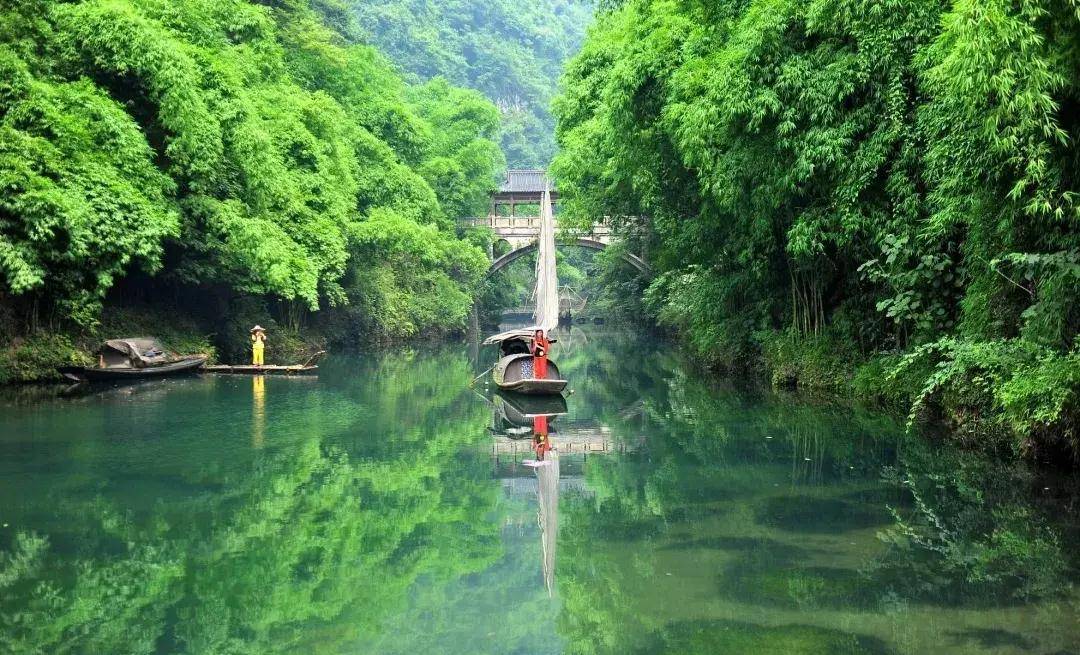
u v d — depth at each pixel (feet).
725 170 61.98
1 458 45.14
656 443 52.08
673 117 70.49
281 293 96.32
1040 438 39.01
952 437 47.34
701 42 72.54
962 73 34.45
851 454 45.47
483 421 62.18
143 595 27.37
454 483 42.80
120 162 74.49
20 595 27.20
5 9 71.97
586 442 53.36
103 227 69.67
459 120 212.64
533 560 30.94
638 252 155.22
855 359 64.23
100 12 76.28
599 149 100.22
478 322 199.41
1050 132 33.73
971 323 44.42
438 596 27.91
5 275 68.54
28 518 34.83
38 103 68.23
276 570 29.96
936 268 49.65
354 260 135.13
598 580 28.45
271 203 101.35
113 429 53.62
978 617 24.38
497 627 25.34
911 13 50.75
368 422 60.13
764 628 24.12
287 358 108.37
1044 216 38.27
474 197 202.18
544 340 78.89
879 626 23.94
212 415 60.23
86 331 78.64
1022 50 32.09
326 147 122.11
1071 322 37.60
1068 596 25.73
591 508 37.68
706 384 81.82
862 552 30.25
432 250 152.25
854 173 52.54
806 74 53.93
